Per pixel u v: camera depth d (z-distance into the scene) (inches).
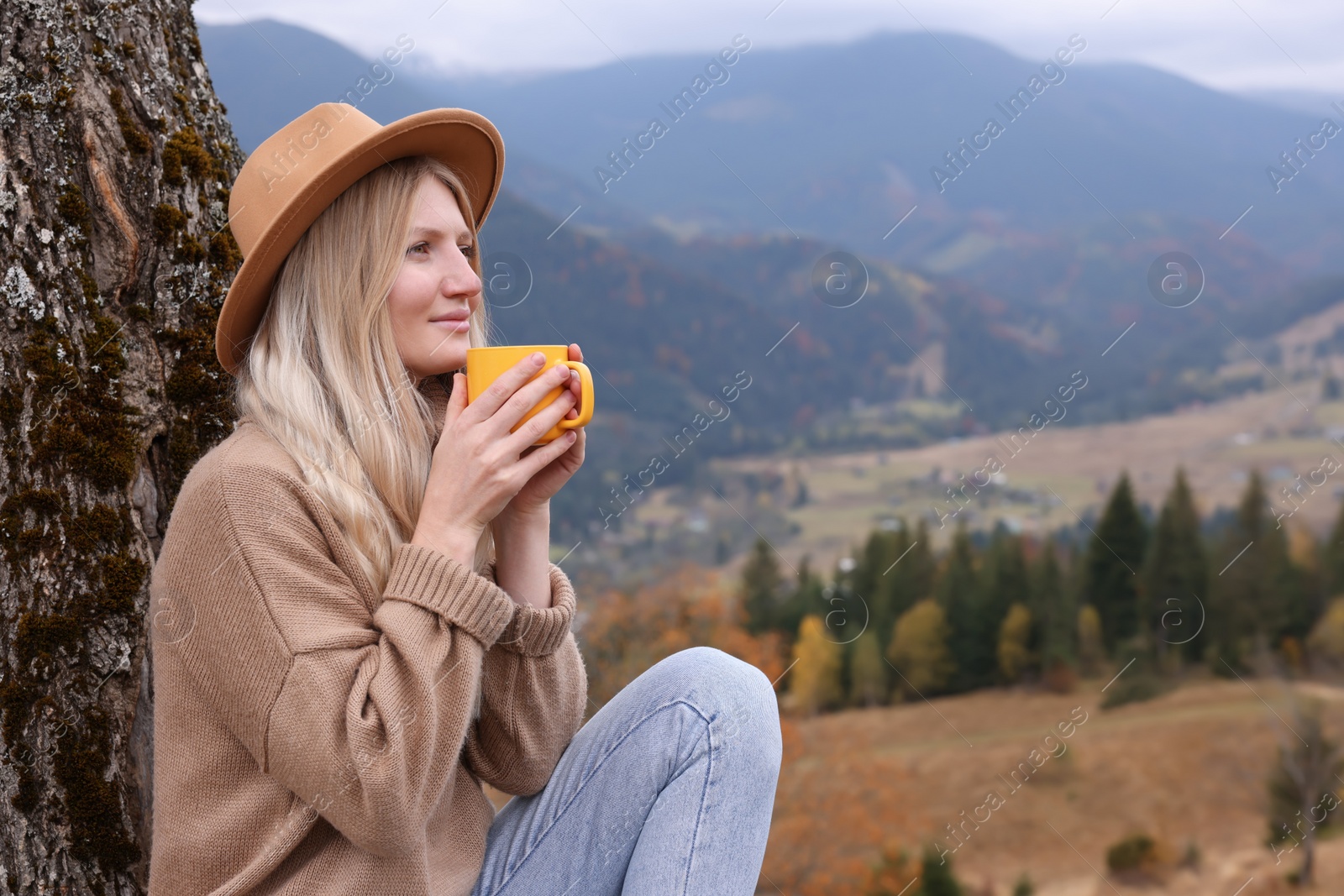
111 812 45.1
